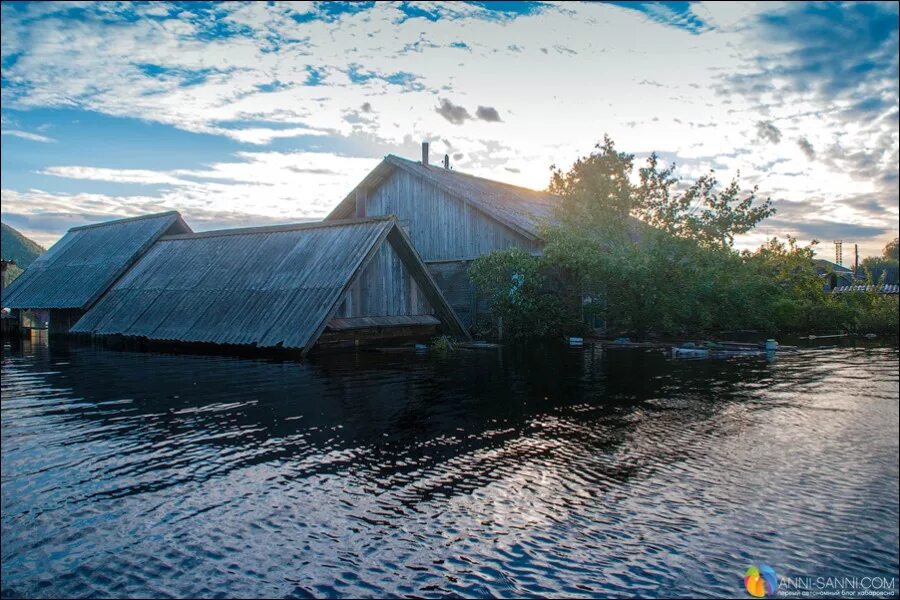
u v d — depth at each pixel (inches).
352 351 687.7
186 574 178.2
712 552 196.9
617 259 824.9
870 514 224.8
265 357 628.7
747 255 987.3
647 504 234.4
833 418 370.3
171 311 762.8
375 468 270.4
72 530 206.4
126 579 175.3
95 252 1084.5
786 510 228.4
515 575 180.4
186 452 291.9
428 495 239.8
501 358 632.4
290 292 681.6
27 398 420.2
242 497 235.6
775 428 345.4
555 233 864.9
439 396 424.8
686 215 936.9
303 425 342.6
